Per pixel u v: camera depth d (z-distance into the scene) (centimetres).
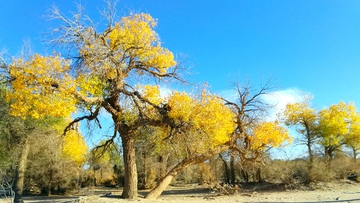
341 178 3734
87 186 4953
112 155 2220
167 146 1898
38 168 3725
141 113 1738
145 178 4275
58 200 3159
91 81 1620
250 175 4612
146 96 1775
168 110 1734
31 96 1432
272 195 2623
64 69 1518
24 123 2344
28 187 4191
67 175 4203
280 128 2380
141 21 1762
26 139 2342
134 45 1727
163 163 4278
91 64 1567
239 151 2355
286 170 3459
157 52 1822
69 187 4341
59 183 4197
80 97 1577
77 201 1714
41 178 4056
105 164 5016
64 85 1479
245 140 2414
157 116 1752
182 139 1792
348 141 3897
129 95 1756
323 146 3900
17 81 1445
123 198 1772
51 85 1482
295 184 3362
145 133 1989
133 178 1789
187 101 1712
